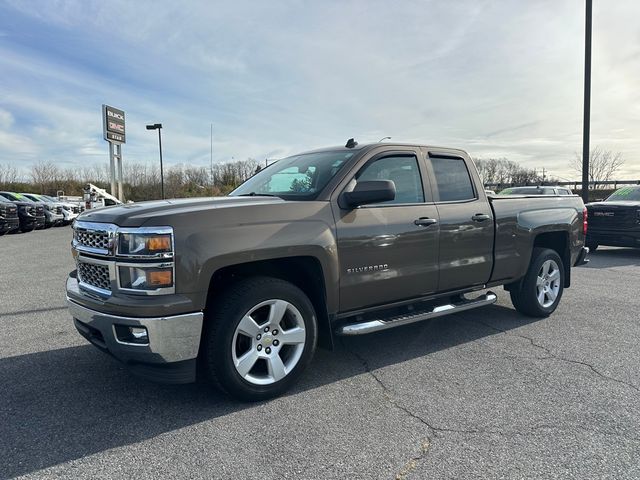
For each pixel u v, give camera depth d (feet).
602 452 8.64
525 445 8.89
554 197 18.53
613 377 12.20
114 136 101.55
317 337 12.35
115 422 9.86
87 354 13.98
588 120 49.34
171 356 9.53
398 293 13.26
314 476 7.95
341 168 12.62
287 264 11.80
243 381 10.46
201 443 9.01
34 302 20.77
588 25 47.96
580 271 29.45
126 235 9.55
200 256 9.65
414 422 9.81
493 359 13.57
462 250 14.73
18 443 9.02
